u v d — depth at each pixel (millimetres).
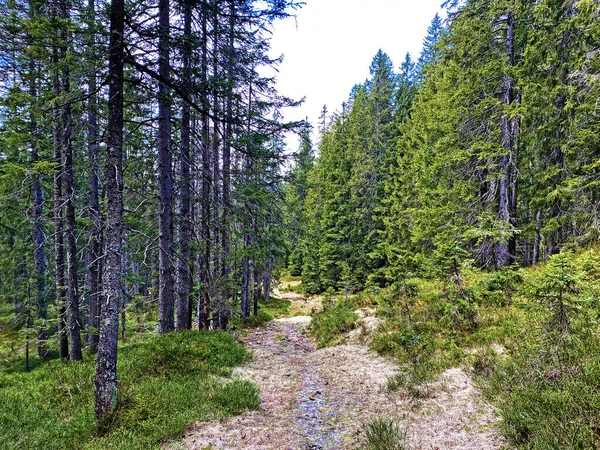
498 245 14617
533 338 7094
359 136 32781
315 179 38125
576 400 4980
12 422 6762
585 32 11391
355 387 8984
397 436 5855
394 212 25562
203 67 9000
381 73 36219
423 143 22562
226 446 6051
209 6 8133
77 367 10125
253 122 10078
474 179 16141
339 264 32375
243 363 11406
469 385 7422
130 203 14281
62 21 6527
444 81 17969
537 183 13711
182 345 10781
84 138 12703
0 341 21016
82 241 16172
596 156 11773
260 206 16938
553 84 12828
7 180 8938
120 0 6648
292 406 8023
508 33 14391
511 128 14477
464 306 9875
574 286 6277
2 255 19297
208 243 14828
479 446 5250
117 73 6805
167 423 6559
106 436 6137
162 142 11844
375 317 14047
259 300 33250
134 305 18438
